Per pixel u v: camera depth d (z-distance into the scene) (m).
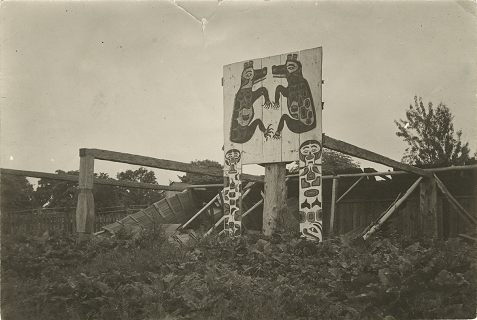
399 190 12.26
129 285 5.14
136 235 9.22
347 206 13.17
